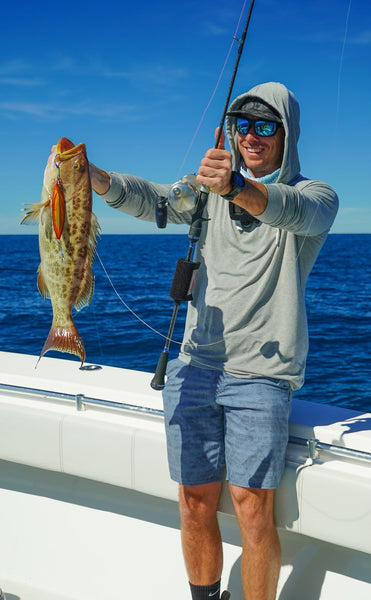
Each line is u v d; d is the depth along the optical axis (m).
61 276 1.64
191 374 1.84
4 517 2.31
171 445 1.86
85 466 2.09
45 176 1.60
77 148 1.57
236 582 2.03
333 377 9.09
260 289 1.75
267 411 1.72
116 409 2.11
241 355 1.78
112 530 2.20
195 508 1.85
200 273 1.90
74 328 1.67
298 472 1.75
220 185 1.44
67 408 2.17
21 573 2.21
